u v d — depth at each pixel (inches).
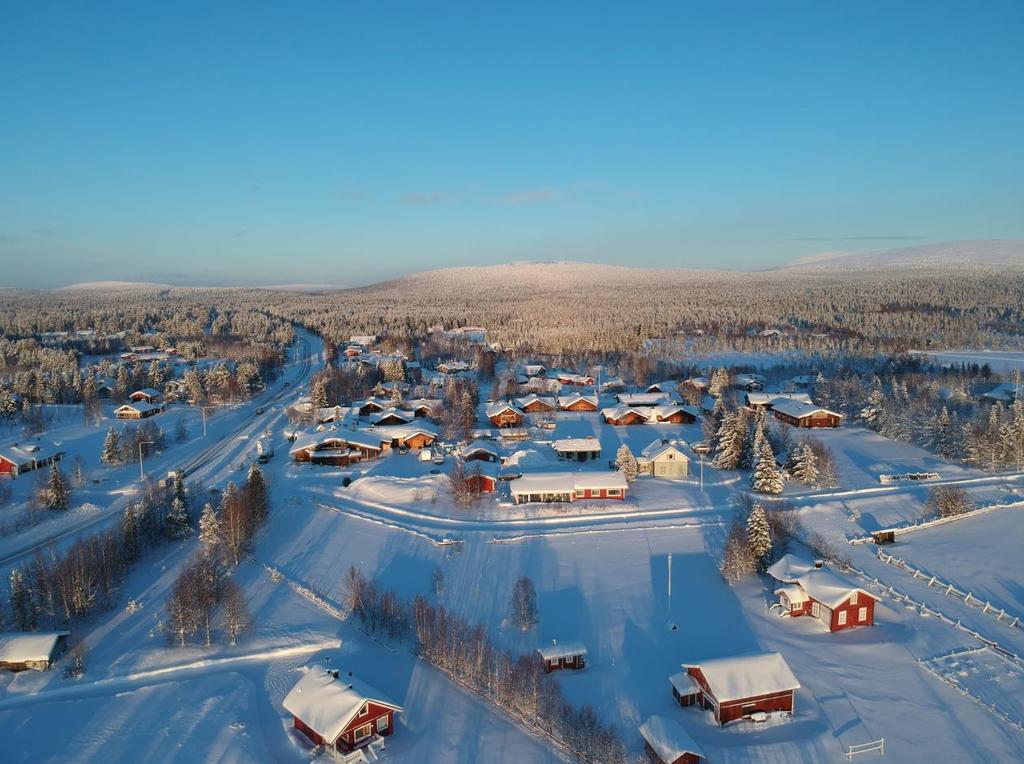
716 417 4997.5
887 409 4972.9
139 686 2057.1
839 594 2346.2
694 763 1667.1
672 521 3316.9
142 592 2623.0
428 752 1781.5
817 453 3937.0
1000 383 6309.1
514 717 1920.5
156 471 4254.4
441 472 4156.0
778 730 1838.1
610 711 1929.1
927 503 3326.8
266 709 1962.4
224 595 2444.6
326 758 1756.9
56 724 1857.8
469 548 3058.6
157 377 7160.4
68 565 2455.7
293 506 3639.3
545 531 3245.6
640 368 7667.3
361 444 4574.3
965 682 2022.6
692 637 2306.8
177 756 1744.6
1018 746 1753.2
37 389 6318.9
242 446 4911.4
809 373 7726.4
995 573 2691.9
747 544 2758.4
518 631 2345.0
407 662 2196.1
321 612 2511.1
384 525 3346.5
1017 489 3590.1
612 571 2795.3
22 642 2138.3
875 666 2121.1
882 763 1704.0
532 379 7431.1
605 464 4281.5
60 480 3494.1
